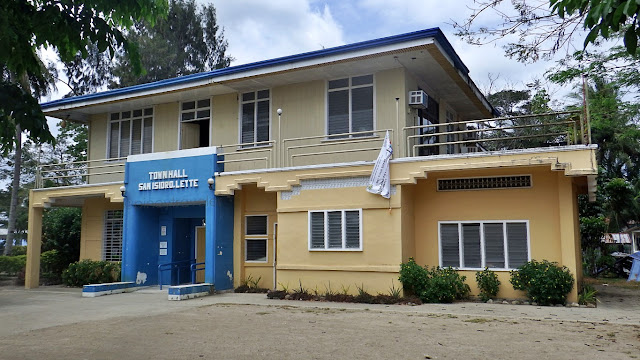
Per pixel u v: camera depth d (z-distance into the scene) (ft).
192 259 60.23
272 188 48.93
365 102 50.44
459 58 49.98
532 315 35.65
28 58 18.78
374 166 44.37
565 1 18.12
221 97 58.59
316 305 41.55
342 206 45.85
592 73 52.31
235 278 53.62
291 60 48.91
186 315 37.40
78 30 18.99
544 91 79.61
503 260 44.11
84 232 69.15
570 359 23.30
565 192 41.63
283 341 27.63
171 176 54.65
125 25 21.08
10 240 90.74
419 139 52.65
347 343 26.96
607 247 84.17
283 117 54.34
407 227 45.19
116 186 58.75
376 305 41.27
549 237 42.70
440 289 42.22
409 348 25.71
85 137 111.96
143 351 25.85
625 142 98.58
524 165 40.27
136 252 56.70
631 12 14.97
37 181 65.77
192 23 115.34
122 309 41.65
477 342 26.96
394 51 44.52
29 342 28.81
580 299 40.65
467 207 45.83
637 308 39.96
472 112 69.87
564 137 74.95
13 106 17.89
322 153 48.06
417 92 49.62
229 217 53.93
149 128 63.31
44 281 70.23
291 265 47.47
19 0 18.52
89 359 24.36
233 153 53.78
